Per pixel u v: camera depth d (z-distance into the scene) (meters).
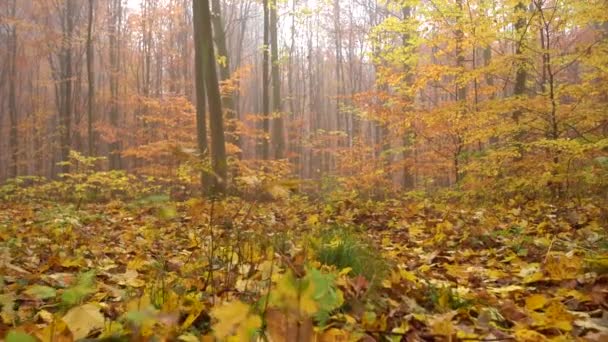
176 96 18.94
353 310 2.75
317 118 41.03
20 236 5.75
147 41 33.38
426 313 2.97
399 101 11.07
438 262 4.65
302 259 3.29
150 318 1.88
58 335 2.11
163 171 14.21
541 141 7.52
